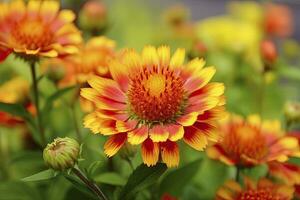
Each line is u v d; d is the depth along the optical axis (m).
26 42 0.45
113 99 0.40
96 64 0.48
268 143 0.46
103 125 0.38
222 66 0.67
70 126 0.55
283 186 0.43
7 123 0.50
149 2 1.03
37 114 0.46
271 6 0.81
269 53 0.53
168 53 0.41
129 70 0.41
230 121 0.47
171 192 0.45
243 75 0.68
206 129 0.38
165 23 0.82
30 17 0.47
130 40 0.79
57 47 0.45
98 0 0.76
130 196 0.39
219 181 0.53
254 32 0.74
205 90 0.39
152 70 0.41
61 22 0.47
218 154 0.44
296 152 0.43
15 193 0.50
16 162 0.49
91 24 0.58
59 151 0.37
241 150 0.45
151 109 0.40
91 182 0.38
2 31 0.46
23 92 0.52
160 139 0.37
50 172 0.38
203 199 0.51
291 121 0.50
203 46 0.54
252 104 0.64
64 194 0.49
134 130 0.38
